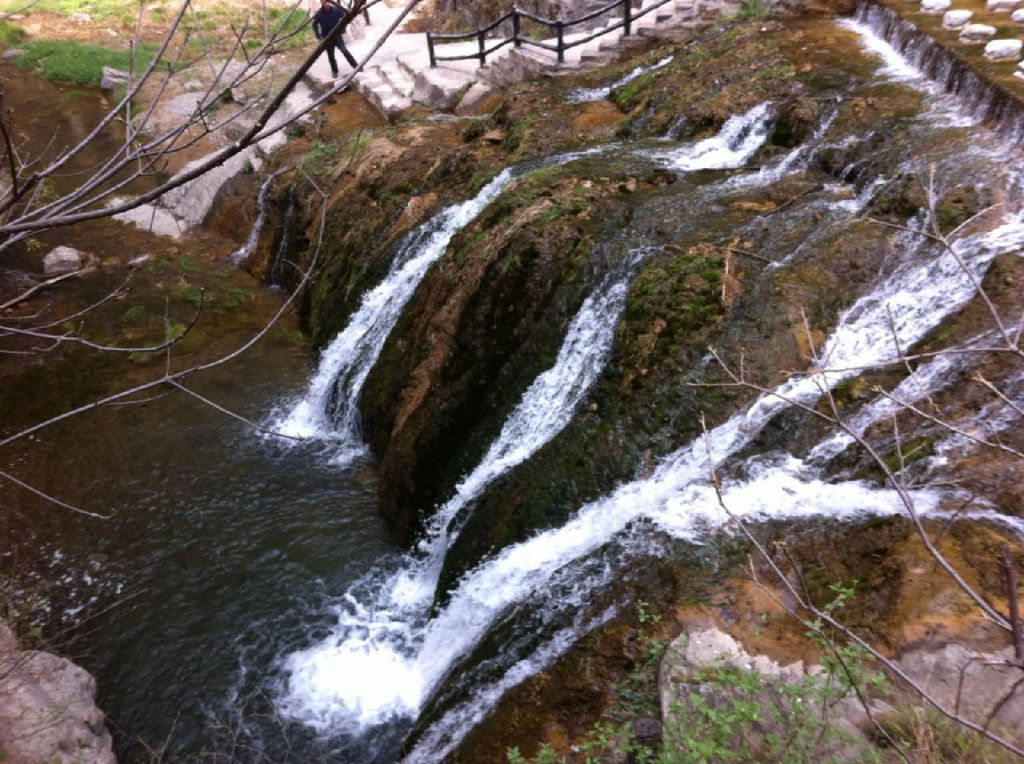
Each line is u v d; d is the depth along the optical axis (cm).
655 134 946
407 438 793
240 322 1116
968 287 565
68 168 1487
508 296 747
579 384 671
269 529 773
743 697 385
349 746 580
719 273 644
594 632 488
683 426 590
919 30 867
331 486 826
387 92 1427
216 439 893
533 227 759
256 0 2167
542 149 958
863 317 602
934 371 526
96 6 2222
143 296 1155
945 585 411
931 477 473
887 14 950
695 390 595
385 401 843
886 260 628
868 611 422
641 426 608
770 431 552
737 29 1051
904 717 350
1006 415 480
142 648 665
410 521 765
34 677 588
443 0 1908
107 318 1102
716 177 812
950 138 712
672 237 710
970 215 616
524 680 498
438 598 661
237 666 649
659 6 1176
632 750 385
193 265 1246
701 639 437
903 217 652
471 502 691
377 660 643
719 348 606
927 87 816
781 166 804
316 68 1603
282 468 853
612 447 612
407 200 1027
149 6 2184
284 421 925
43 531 775
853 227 664
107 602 706
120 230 1329
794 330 601
